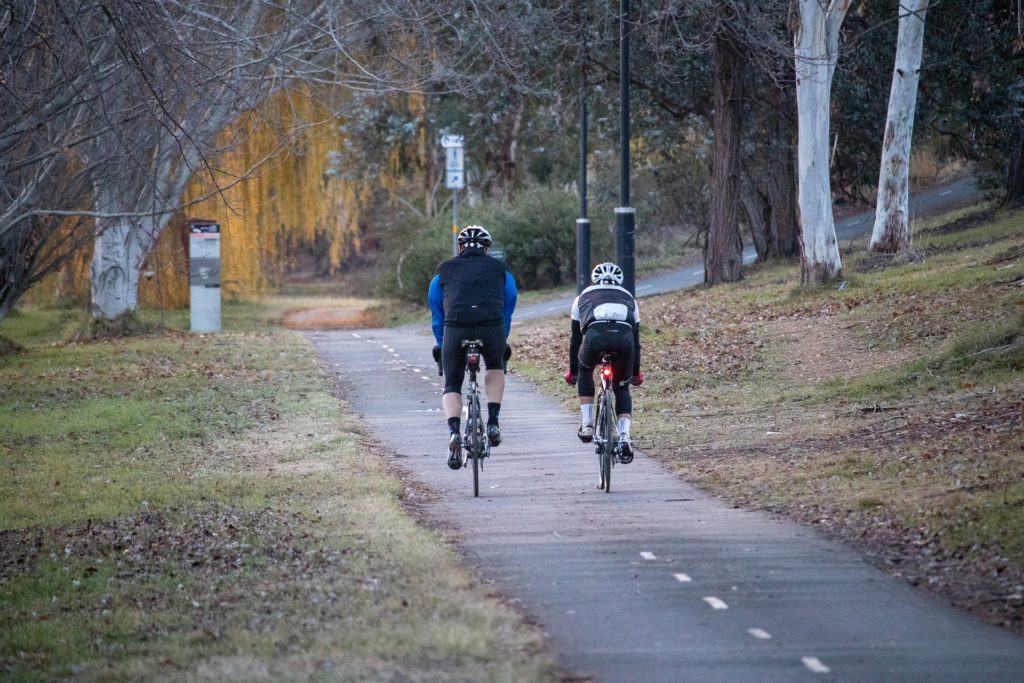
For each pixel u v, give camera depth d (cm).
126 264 11756
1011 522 3025
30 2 5319
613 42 11106
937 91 13062
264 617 2512
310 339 11306
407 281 16712
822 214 9794
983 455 3922
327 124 14312
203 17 6588
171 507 3941
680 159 16725
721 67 11975
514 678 2053
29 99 5512
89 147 7525
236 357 9262
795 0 9531
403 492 4053
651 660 2194
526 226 16712
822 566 2898
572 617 2475
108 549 3403
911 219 15075
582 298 3994
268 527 3484
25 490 4438
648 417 5753
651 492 4012
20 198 6078
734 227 12556
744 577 2802
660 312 10500
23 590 3042
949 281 8581
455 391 3831
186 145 7225
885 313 7881
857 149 13738
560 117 14712
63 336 11938
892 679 2091
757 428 5206
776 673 2123
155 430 5834
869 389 5728
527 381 7306
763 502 3747
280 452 5094
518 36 8869
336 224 18612
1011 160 13500
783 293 10231
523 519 3547
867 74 12519
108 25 5475
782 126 13788
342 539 3253
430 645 2236
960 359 5822
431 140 16775
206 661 2222
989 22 11862
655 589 2698
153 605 2759
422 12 7638
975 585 2662
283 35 7788
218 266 12538
